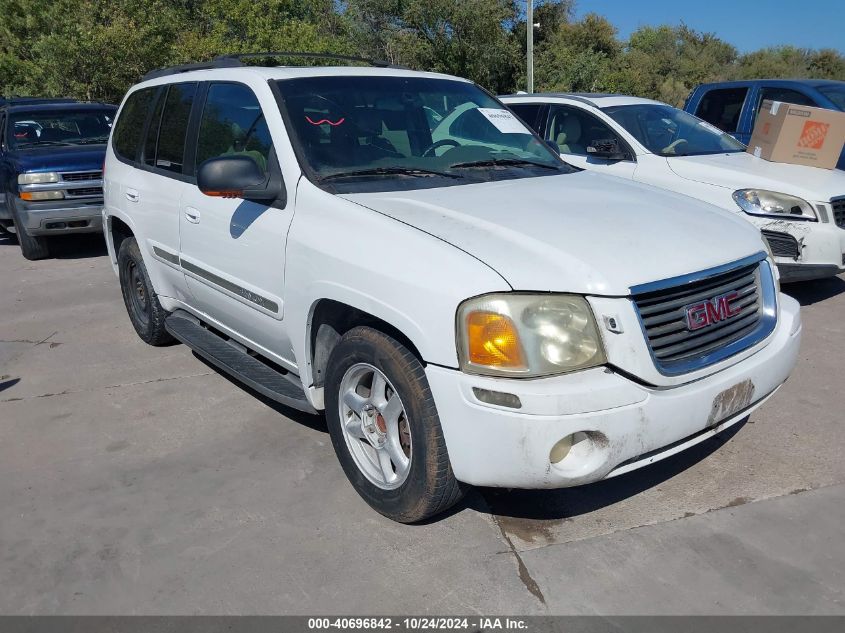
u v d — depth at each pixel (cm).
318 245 339
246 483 377
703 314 304
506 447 276
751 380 316
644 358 279
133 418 459
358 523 340
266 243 376
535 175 408
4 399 497
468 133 434
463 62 3819
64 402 488
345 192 356
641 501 350
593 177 417
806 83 889
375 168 379
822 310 626
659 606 280
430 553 316
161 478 385
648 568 302
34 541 334
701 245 315
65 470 397
